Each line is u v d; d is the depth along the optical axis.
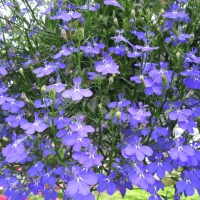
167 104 0.15
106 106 0.17
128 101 0.15
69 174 0.13
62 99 0.15
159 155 0.14
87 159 0.13
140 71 0.15
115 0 0.17
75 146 0.13
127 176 0.14
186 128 0.14
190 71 0.15
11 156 0.13
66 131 0.14
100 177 0.14
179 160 0.13
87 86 0.16
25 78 0.16
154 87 0.14
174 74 0.15
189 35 0.16
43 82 0.16
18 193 0.15
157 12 0.18
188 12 0.18
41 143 0.15
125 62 0.16
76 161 0.14
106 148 0.15
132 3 0.18
